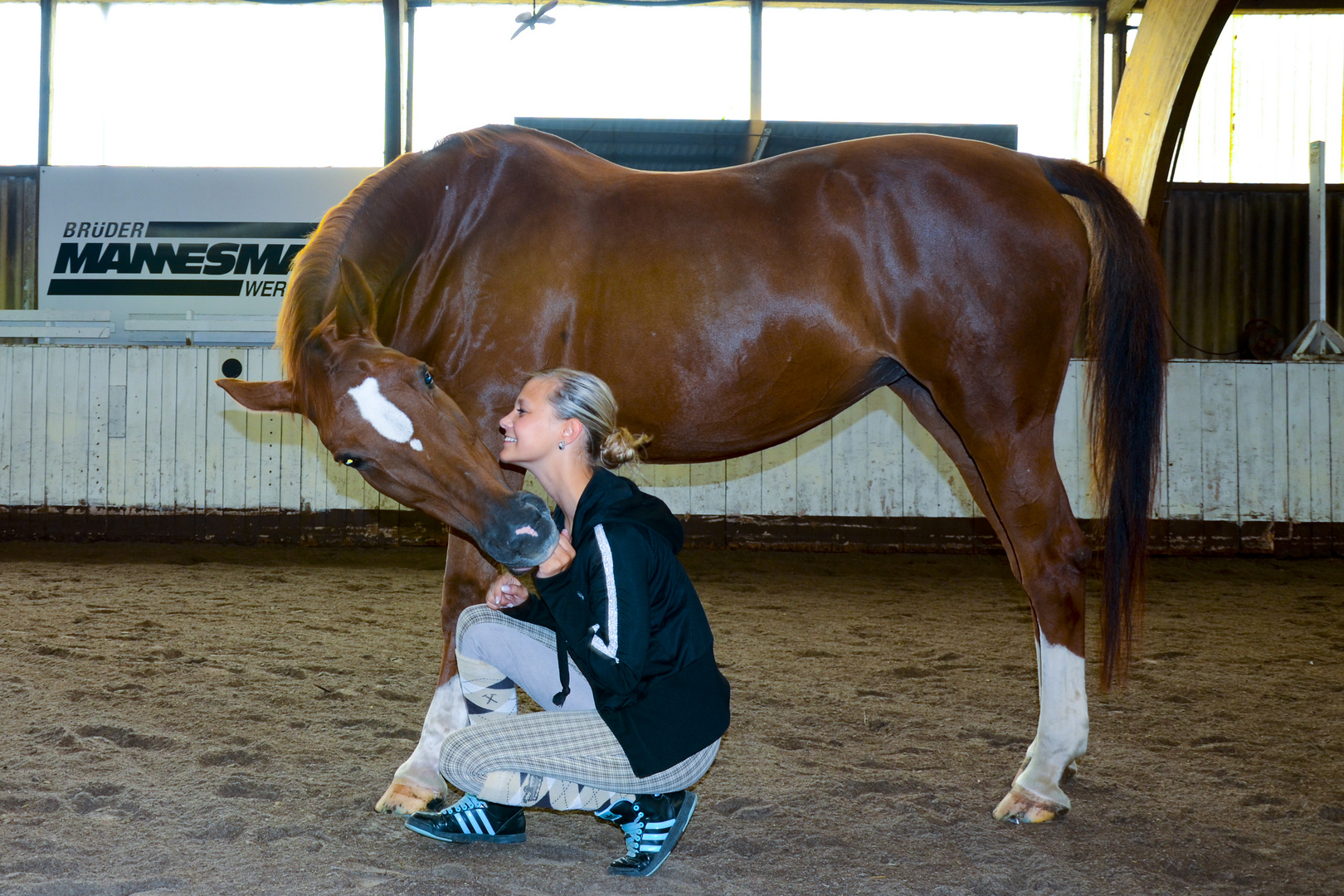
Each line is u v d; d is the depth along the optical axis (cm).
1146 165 947
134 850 202
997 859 208
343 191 934
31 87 1026
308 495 775
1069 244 252
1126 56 1048
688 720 182
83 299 927
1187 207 1073
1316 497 763
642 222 252
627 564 176
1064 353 254
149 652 385
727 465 780
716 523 782
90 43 1023
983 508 279
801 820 228
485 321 249
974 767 269
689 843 215
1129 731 304
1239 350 1073
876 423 778
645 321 248
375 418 194
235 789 238
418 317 254
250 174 933
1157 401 253
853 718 316
